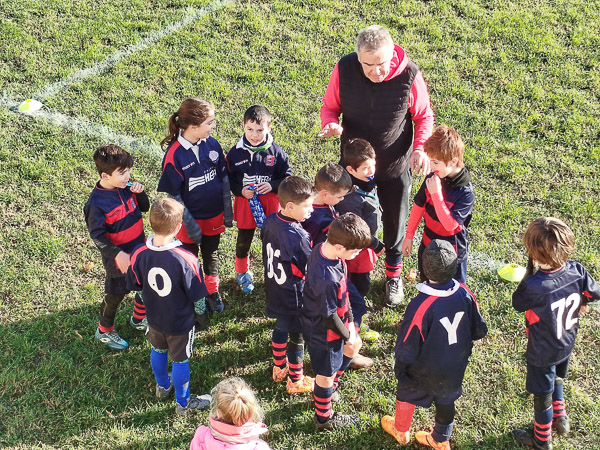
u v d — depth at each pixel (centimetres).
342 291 399
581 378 488
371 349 519
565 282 397
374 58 444
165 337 442
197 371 500
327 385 431
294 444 446
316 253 402
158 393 475
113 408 472
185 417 462
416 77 487
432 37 866
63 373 492
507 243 606
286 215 433
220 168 516
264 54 847
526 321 413
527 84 784
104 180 461
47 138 718
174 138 497
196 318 445
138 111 758
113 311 503
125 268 459
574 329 406
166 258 420
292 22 900
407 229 489
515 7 917
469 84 790
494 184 666
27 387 484
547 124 730
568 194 646
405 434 435
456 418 462
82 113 755
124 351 518
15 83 797
